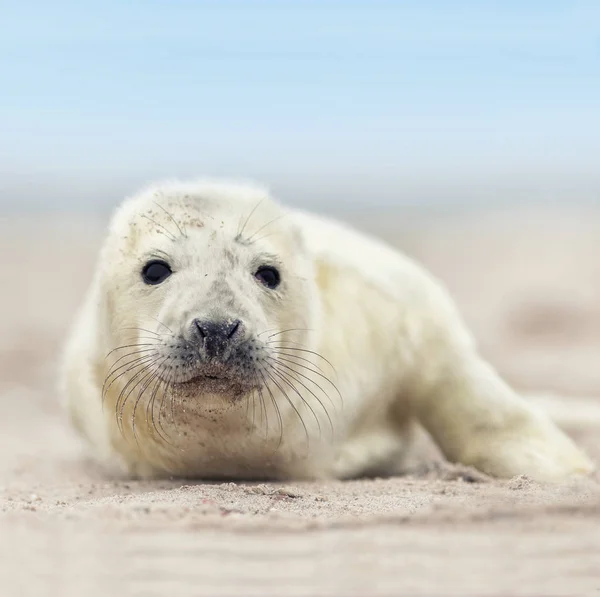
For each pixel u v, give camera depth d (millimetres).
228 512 6129
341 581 5016
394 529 5789
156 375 6977
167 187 8039
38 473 9016
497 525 5887
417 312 8773
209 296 7020
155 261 7391
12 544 5477
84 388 8531
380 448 8664
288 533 5684
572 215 33719
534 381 14992
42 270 26859
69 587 4910
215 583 4965
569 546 5539
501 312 21125
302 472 8078
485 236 30547
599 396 13547
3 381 15938
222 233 7469
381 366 8516
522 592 4949
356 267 8703
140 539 5555
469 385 8703
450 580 5051
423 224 33844
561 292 22250
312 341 7840
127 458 8234
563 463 8406
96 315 7910
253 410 7453
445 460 9188
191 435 7602
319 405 7980
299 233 7949
